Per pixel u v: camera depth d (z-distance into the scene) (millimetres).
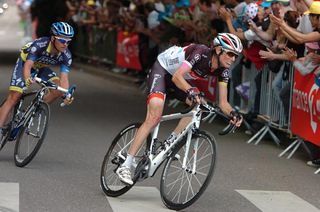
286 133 12594
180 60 7770
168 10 19422
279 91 12148
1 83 22375
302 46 11773
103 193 8312
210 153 7312
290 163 10930
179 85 7590
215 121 15375
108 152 8367
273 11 12188
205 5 15969
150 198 8172
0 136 9891
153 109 7840
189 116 7750
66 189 8414
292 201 8391
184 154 7621
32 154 9305
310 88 10758
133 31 22500
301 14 11398
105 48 28250
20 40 52656
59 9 33781
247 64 13664
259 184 9305
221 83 7789
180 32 17406
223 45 7453
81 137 12438
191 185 7508
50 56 9359
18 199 7777
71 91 9039
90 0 30578
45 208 7465
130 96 20031
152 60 21062
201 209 7793
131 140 8125
